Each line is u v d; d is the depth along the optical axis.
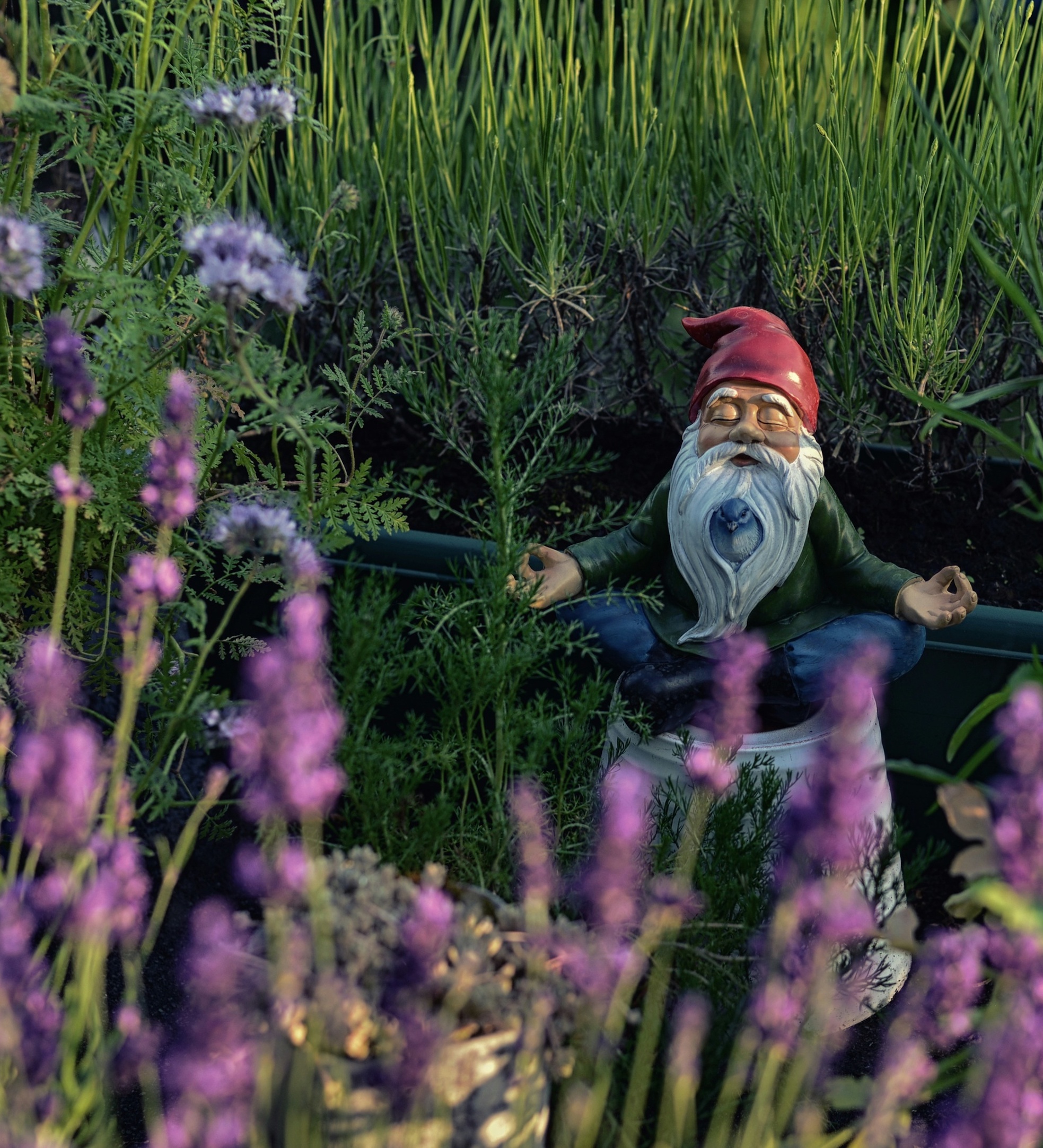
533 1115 1.29
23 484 1.77
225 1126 1.07
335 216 2.76
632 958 1.21
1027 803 1.10
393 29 3.04
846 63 2.67
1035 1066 1.06
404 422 2.92
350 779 1.81
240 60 2.09
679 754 2.04
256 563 1.59
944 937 1.16
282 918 1.14
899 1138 1.40
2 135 2.01
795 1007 1.20
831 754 1.12
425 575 2.42
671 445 3.04
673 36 2.88
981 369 2.87
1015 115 2.53
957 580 2.06
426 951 1.09
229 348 1.68
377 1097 1.16
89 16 1.86
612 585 2.24
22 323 1.88
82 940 1.21
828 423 2.83
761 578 2.03
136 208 1.98
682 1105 1.17
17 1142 1.09
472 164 2.85
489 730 2.35
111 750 1.39
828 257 2.69
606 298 2.92
